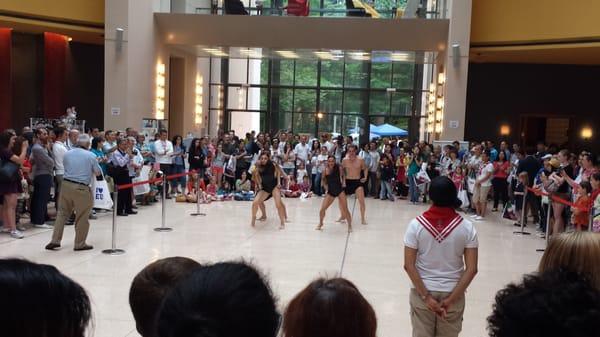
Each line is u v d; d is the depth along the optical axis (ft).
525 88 67.72
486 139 68.90
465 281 12.14
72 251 26.81
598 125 66.64
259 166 35.83
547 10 53.01
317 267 25.48
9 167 28.99
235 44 60.29
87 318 3.89
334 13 61.16
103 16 56.95
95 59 66.39
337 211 44.50
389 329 17.58
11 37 58.18
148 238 30.86
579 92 66.69
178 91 69.72
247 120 91.91
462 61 55.01
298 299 5.43
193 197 46.37
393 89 85.25
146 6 57.36
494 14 55.93
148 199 44.16
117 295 20.10
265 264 25.66
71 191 26.55
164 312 3.76
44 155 31.53
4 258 3.86
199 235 32.27
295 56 68.23
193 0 62.08
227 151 53.31
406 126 85.92
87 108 66.23
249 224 36.83
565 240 7.07
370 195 56.24
